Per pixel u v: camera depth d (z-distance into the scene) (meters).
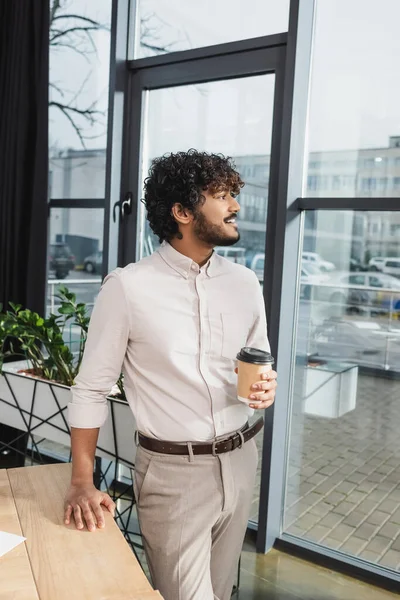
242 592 2.39
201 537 1.53
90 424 1.55
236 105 2.79
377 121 2.43
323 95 2.56
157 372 1.56
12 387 2.66
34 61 3.31
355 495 2.63
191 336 1.56
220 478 1.56
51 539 1.29
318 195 2.61
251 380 1.52
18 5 3.31
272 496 2.69
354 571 2.53
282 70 2.58
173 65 2.93
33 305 3.38
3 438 3.57
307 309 2.70
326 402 2.69
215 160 1.54
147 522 1.58
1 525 1.35
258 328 1.73
